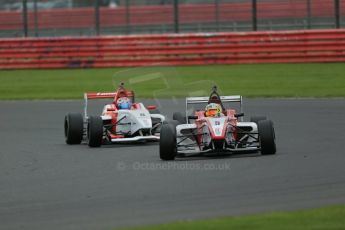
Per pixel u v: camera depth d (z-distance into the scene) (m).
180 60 104.81
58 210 34.62
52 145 56.03
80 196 37.34
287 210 32.44
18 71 110.12
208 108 48.38
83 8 158.12
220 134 45.59
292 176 40.00
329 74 94.19
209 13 144.75
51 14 155.25
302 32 102.25
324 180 38.66
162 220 31.59
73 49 108.12
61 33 153.38
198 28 124.88
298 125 61.75
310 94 81.44
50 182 41.50
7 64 110.31
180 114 53.66
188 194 36.56
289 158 45.59
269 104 75.81
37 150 53.91
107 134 54.28
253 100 79.19
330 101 76.12
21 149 54.78
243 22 138.38
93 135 53.50
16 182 42.06
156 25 149.38
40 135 61.75
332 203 33.41
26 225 32.00
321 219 30.12
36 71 109.25
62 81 99.38
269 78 93.75
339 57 101.62
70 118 55.97
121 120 54.84
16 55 110.00
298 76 94.12
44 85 96.88
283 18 133.25
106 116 55.25
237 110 72.38
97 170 44.44
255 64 105.75
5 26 149.38
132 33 153.12
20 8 174.12
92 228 30.72
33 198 37.50
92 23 156.38
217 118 47.22
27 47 109.56
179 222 30.55
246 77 95.44
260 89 86.25
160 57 105.12
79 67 108.06
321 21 129.25
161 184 39.19
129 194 37.19
